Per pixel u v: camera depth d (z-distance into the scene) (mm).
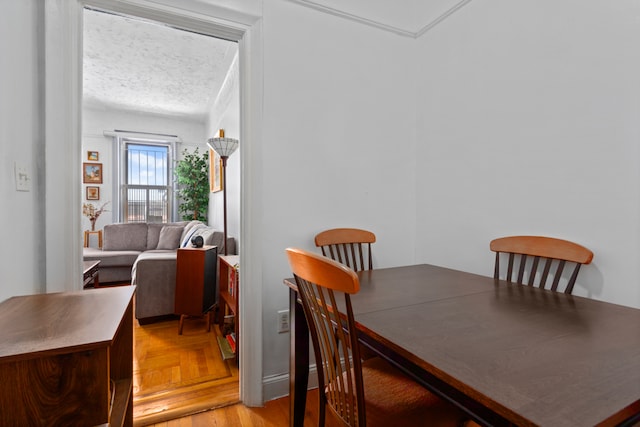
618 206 1261
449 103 2041
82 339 719
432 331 834
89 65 3654
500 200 1732
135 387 1835
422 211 2254
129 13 1558
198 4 1597
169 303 2904
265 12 1746
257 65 1725
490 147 1784
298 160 1854
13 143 1123
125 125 5414
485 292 1220
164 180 5711
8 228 1085
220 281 2725
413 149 2307
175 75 3914
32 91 1265
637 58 1208
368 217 2121
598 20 1324
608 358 682
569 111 1423
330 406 989
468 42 1909
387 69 2186
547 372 621
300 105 1858
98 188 5297
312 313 1009
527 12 1596
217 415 1596
